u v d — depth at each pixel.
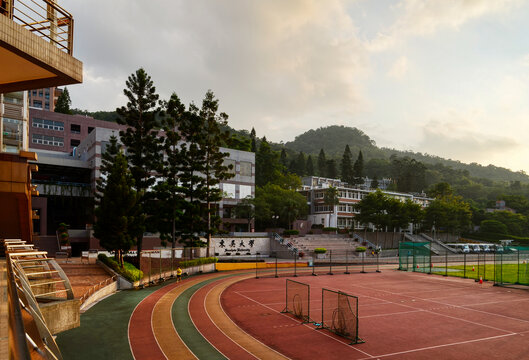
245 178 84.88
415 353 17.73
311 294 33.69
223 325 22.69
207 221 56.38
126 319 23.47
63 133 89.81
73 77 10.94
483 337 20.45
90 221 65.50
